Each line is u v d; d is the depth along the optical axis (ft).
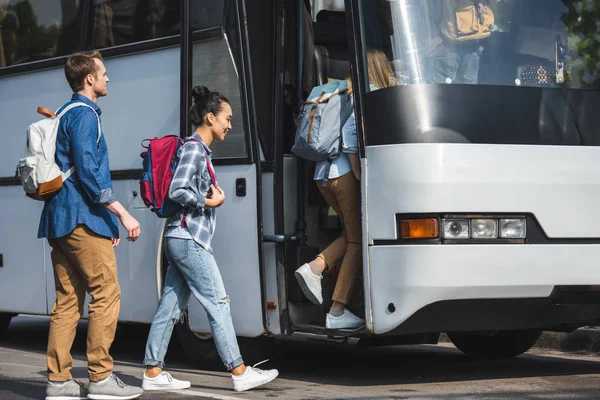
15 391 30.55
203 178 29.30
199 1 34.99
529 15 30.14
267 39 32.96
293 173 32.94
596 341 40.86
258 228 32.68
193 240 29.35
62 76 41.60
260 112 33.01
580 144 29.35
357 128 29.40
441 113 28.30
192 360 35.96
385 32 29.50
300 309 32.83
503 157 28.37
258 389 30.45
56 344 28.02
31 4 43.09
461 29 29.45
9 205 43.80
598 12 30.55
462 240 27.96
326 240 33.99
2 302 44.27
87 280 27.86
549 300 28.94
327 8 36.65
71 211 27.35
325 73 34.91
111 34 39.37
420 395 28.89
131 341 47.26
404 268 28.12
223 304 29.73
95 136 27.37
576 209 28.96
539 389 29.89
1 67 44.21
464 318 28.60
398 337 32.58
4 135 44.09
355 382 31.99
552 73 29.76
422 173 27.89
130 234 27.22
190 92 35.14
